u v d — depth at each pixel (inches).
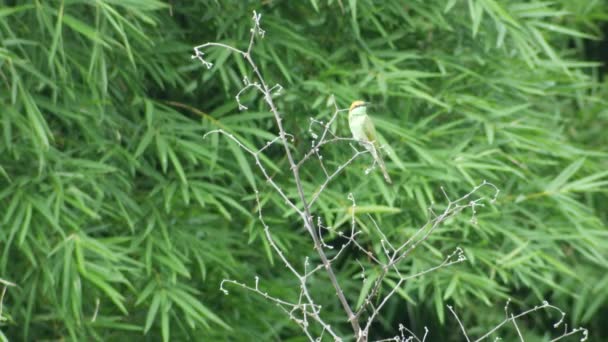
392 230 432.8
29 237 373.4
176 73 417.1
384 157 434.3
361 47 448.1
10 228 372.2
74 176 370.9
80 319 380.8
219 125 410.3
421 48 472.1
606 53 664.4
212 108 450.9
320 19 456.1
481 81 467.5
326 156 441.1
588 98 554.3
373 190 430.0
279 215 442.0
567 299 591.5
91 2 358.6
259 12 429.1
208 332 422.0
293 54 433.1
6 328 397.7
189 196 410.9
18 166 380.8
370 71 432.8
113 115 403.2
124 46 401.1
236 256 448.8
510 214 462.3
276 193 426.3
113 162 404.8
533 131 461.1
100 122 384.5
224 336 425.7
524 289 591.5
